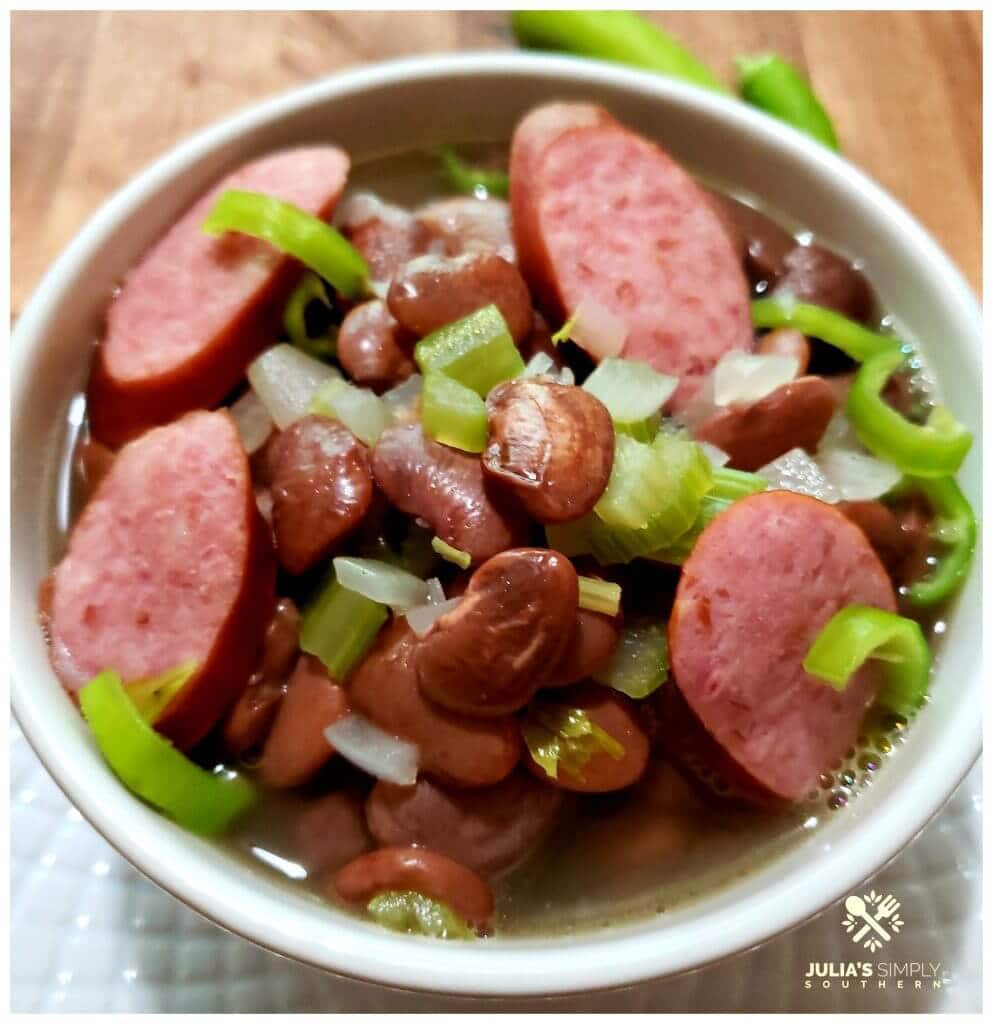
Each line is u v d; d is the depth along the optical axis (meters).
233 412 0.17
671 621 0.15
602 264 0.18
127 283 0.18
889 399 0.18
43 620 0.16
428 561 0.16
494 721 0.14
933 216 0.23
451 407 0.15
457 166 0.21
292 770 0.15
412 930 0.14
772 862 0.15
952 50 0.25
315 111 0.19
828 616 0.15
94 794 0.14
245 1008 0.15
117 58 0.24
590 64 0.20
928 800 0.14
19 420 0.16
